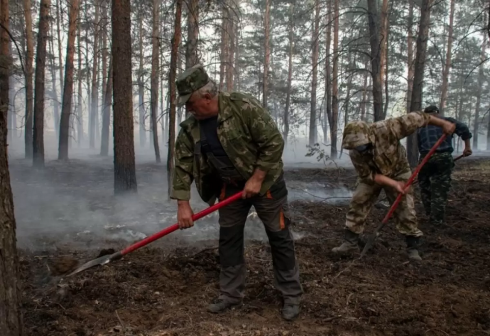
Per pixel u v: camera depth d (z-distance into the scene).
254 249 4.53
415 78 11.95
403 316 3.11
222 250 3.20
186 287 3.59
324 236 5.32
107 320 2.98
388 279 3.86
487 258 4.48
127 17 7.88
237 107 2.84
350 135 3.96
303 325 2.99
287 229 3.16
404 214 4.36
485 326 3.05
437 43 25.94
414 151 12.56
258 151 2.95
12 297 2.34
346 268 4.02
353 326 2.97
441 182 5.76
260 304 3.30
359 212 4.41
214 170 3.07
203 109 2.85
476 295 3.52
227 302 3.16
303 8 23.67
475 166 14.87
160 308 3.18
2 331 2.29
